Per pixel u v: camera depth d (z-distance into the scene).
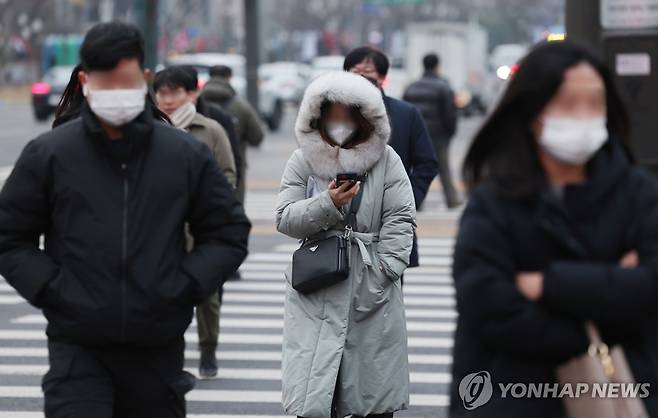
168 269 10.70
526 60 8.71
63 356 10.91
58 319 10.78
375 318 14.02
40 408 18.27
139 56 10.59
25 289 10.74
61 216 10.75
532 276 8.56
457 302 8.70
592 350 8.58
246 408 18.36
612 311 8.33
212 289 10.93
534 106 8.62
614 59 24.41
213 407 18.39
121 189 10.68
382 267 14.02
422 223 39.16
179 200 10.79
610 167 8.70
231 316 25.12
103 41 10.39
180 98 19.53
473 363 8.88
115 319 10.58
